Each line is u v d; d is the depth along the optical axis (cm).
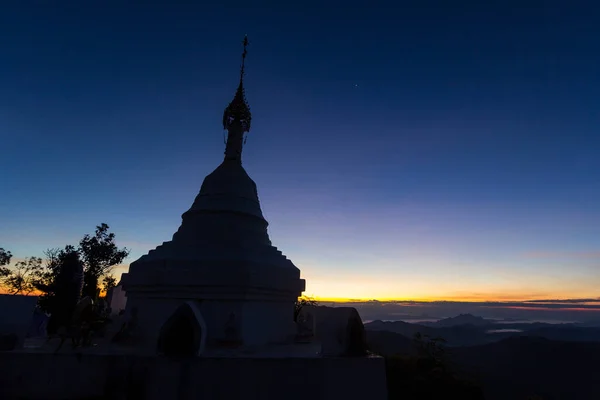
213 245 1574
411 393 3064
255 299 1489
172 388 1014
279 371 1032
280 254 1766
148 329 1465
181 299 1462
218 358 1036
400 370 3278
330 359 1059
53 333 1622
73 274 1759
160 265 1505
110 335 1586
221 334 1388
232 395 1007
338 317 1152
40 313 1702
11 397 1045
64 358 1080
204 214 1709
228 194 1781
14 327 1246
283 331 1628
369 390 1049
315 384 1031
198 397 1005
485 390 5284
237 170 1912
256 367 1030
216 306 1434
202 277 1442
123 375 1047
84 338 1308
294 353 1281
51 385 1058
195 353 1046
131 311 1527
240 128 2081
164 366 1030
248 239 1647
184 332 1066
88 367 1067
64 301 1705
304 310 1858
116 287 2288
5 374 1066
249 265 1463
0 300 1259
